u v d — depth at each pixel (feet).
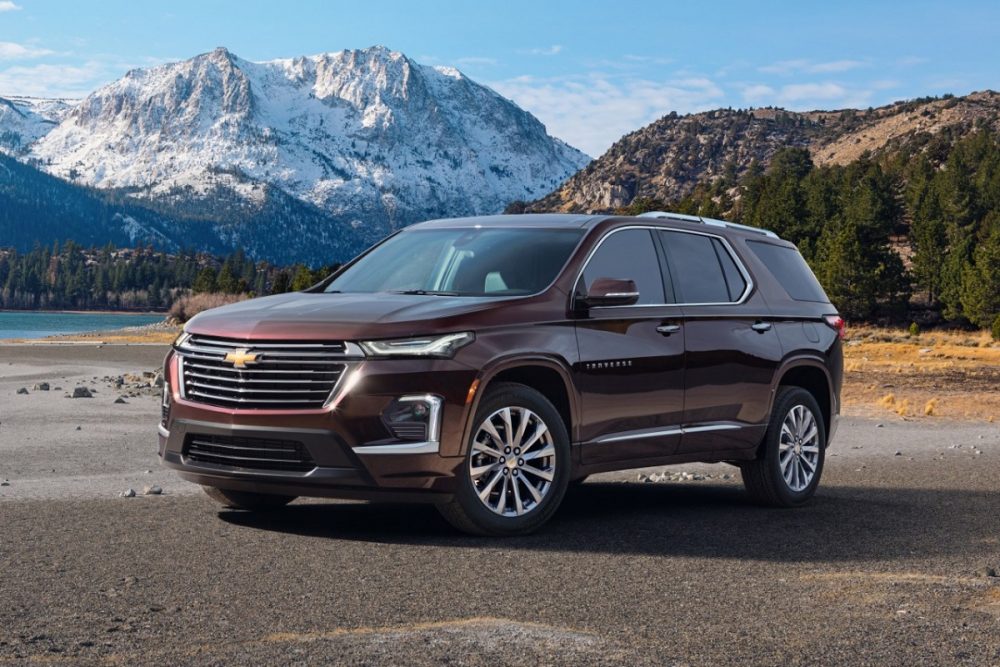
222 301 384.47
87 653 11.67
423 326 18.90
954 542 20.45
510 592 15.17
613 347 21.45
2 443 37.68
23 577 15.62
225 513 21.99
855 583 16.26
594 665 11.53
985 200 504.02
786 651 12.34
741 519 23.09
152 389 68.18
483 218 24.57
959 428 53.01
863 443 44.47
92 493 25.27
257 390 18.94
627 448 21.90
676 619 13.82
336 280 23.45
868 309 355.36
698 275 24.29
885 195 509.35
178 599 14.34
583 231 22.44
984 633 13.26
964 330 348.18
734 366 24.17
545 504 20.31
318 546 18.35
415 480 18.62
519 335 19.90
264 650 11.84
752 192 611.06
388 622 13.30
